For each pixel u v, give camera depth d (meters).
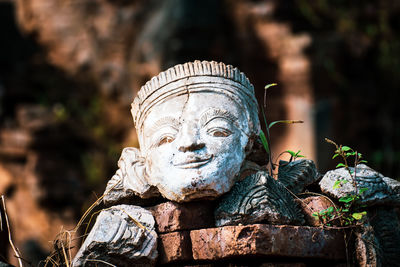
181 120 3.92
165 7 14.83
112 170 14.79
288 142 13.97
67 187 14.14
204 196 3.81
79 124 15.02
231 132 3.91
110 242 3.76
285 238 3.70
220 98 3.98
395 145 14.52
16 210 14.02
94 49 15.58
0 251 4.51
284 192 3.89
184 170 3.79
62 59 15.91
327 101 13.98
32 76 15.70
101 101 15.32
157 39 14.70
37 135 14.38
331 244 3.84
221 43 14.61
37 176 14.00
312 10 14.69
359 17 14.81
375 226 3.92
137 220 3.88
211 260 3.79
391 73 14.70
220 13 14.88
